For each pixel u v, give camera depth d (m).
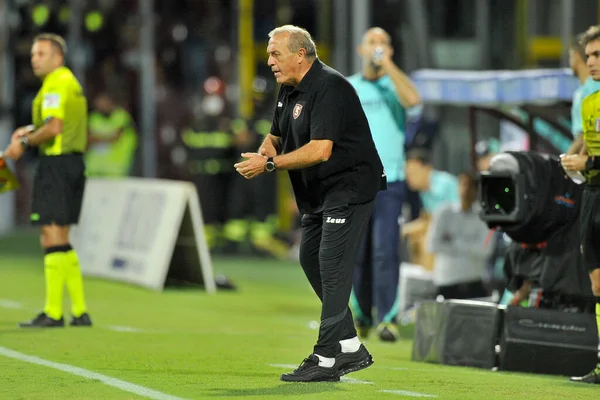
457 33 74.81
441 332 31.17
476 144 42.53
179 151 77.31
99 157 74.31
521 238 30.83
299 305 48.09
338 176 25.28
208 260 51.69
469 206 43.69
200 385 24.81
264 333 37.41
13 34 77.38
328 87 24.83
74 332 35.53
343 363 25.94
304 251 26.25
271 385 24.86
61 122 36.03
